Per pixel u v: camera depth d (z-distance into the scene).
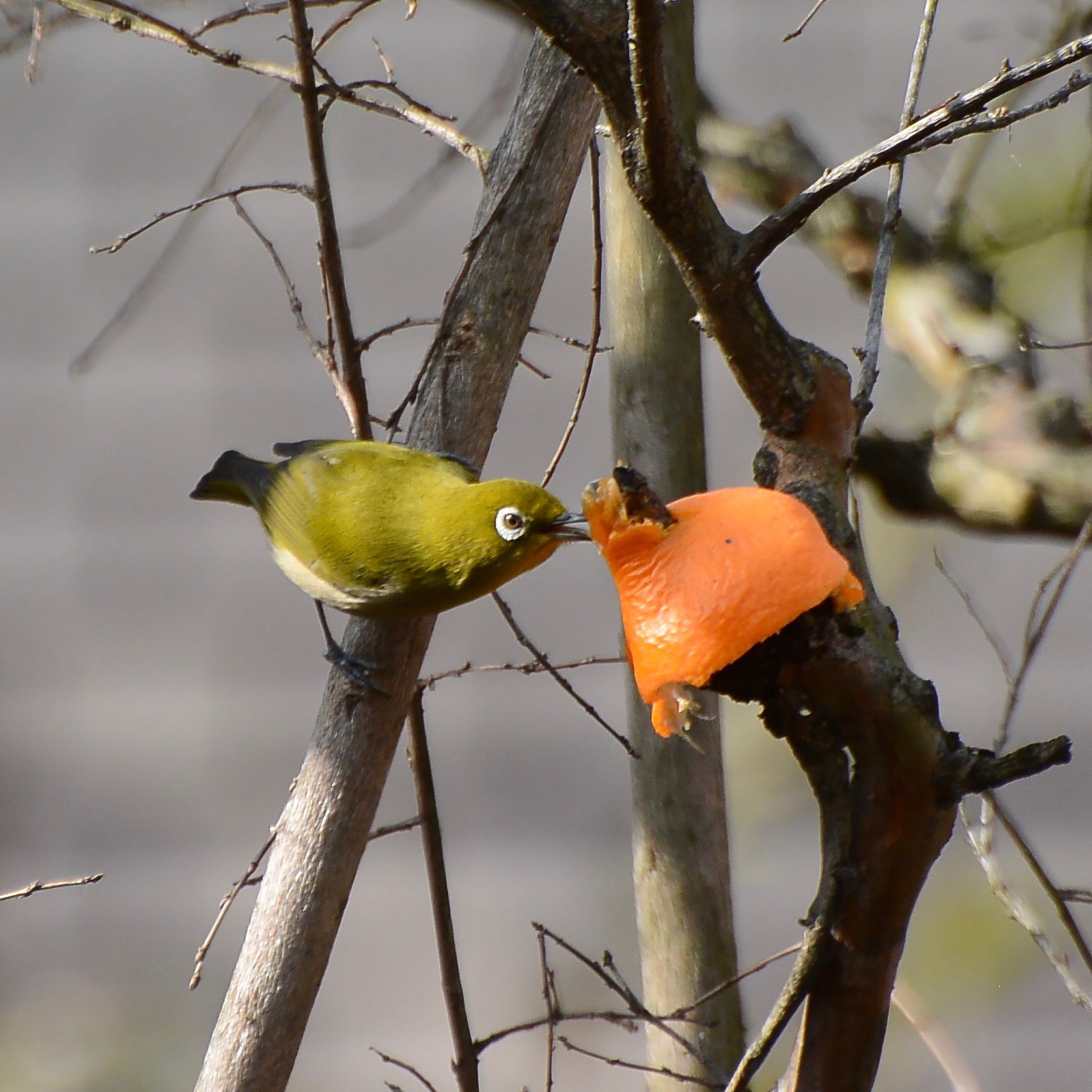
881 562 8.90
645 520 3.23
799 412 3.50
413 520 6.61
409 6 6.38
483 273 6.23
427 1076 9.38
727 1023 6.27
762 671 3.20
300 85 5.25
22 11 7.49
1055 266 8.61
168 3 8.74
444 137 6.43
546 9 3.16
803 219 3.37
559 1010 5.91
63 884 5.33
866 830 3.29
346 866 5.64
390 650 5.93
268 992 5.47
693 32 6.81
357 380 5.85
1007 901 4.66
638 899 6.48
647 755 6.42
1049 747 3.21
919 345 8.30
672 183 3.23
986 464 7.28
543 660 6.10
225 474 8.09
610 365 6.79
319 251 5.93
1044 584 4.91
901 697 3.19
